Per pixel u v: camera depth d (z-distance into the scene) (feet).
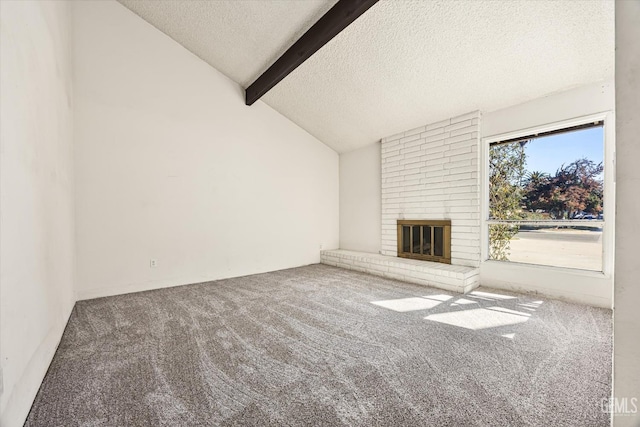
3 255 3.54
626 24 2.36
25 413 4.04
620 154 2.41
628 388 2.43
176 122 11.82
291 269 14.89
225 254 13.04
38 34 5.44
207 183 12.58
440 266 11.39
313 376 5.02
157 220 11.28
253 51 11.46
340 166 17.70
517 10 7.18
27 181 4.54
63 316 7.02
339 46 10.00
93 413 4.12
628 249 2.40
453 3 7.47
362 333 6.79
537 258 9.95
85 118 9.85
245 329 7.07
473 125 11.09
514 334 6.65
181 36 11.62
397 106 12.02
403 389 4.62
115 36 10.52
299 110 14.48
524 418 3.94
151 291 10.73
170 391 4.62
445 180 12.06
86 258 9.82
